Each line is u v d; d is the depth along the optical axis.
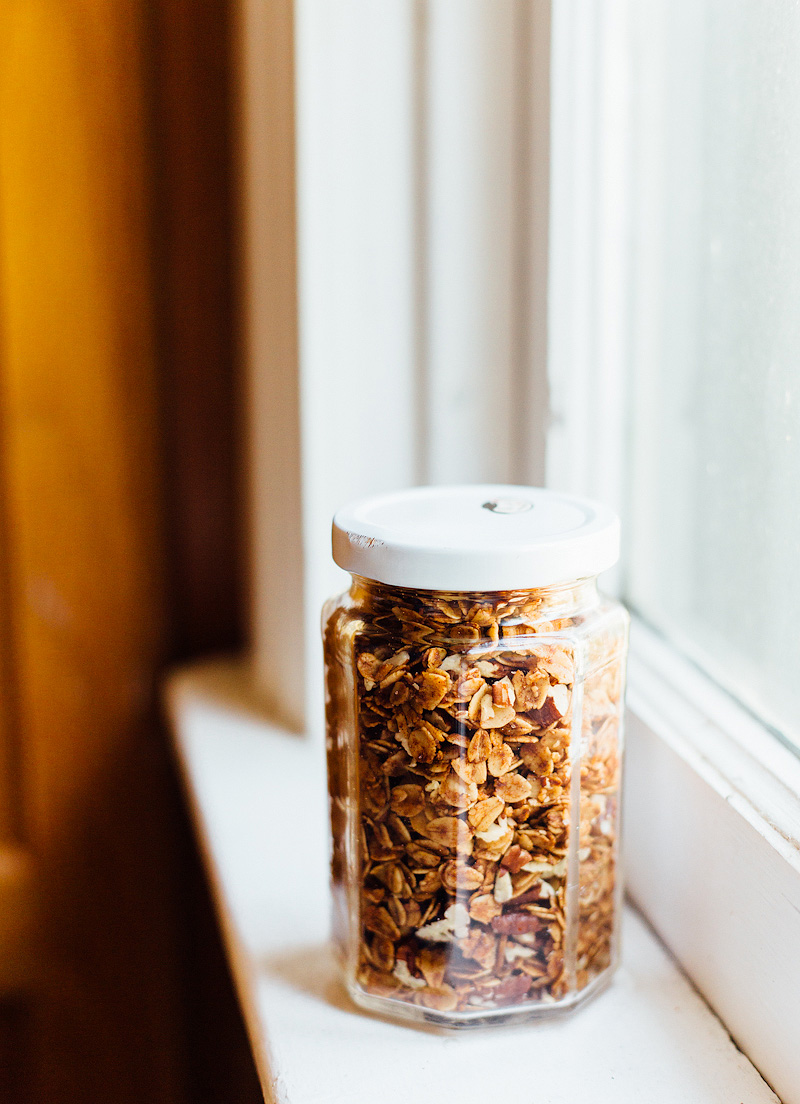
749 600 0.48
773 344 0.46
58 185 0.61
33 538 0.64
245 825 0.54
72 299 0.62
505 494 0.47
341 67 0.53
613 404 0.53
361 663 0.43
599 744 0.44
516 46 0.52
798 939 0.41
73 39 0.60
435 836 0.43
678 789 0.47
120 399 0.64
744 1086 0.43
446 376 0.55
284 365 0.57
